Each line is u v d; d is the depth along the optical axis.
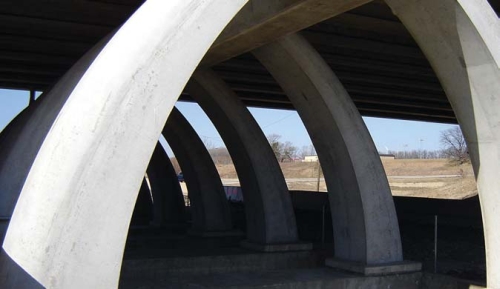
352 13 11.77
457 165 79.44
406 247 14.77
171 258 11.07
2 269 5.13
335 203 10.77
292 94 10.65
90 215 5.20
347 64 15.84
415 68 16.62
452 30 8.06
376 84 19.39
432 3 7.85
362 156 10.20
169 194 18.25
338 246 10.76
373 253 10.12
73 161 5.20
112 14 11.85
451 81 8.71
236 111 12.44
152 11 5.89
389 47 14.27
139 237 14.53
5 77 19.14
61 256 5.05
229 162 110.50
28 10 11.45
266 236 12.34
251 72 17.42
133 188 5.45
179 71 5.80
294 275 9.86
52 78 19.59
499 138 8.41
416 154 125.06
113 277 5.30
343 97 10.17
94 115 5.33
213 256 11.45
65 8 11.36
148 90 5.59
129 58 5.57
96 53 7.46
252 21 8.90
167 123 15.41
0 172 8.27
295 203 28.28
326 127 10.36
